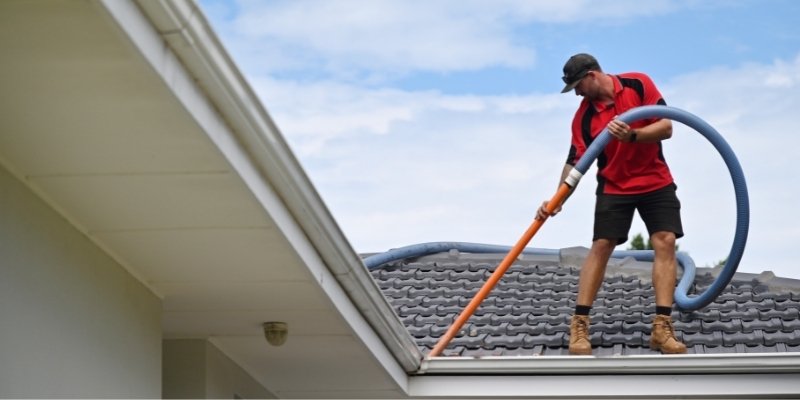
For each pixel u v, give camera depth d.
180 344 6.91
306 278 5.75
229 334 6.87
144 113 4.12
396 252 9.93
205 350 6.89
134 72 3.85
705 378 6.96
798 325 8.09
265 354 7.21
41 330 4.85
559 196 7.50
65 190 4.85
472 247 10.31
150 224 5.16
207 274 5.79
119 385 5.53
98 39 3.67
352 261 5.74
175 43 3.75
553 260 9.84
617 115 7.54
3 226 4.59
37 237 4.85
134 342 5.73
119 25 3.45
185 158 4.46
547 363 7.11
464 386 7.26
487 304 8.98
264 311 6.39
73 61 3.79
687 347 7.91
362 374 7.42
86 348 5.23
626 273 9.23
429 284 9.48
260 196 4.77
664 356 6.98
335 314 6.09
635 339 7.91
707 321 8.22
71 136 4.34
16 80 3.91
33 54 3.74
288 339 6.89
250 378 7.62
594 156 7.38
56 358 4.96
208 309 6.37
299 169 4.81
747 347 7.90
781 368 6.82
